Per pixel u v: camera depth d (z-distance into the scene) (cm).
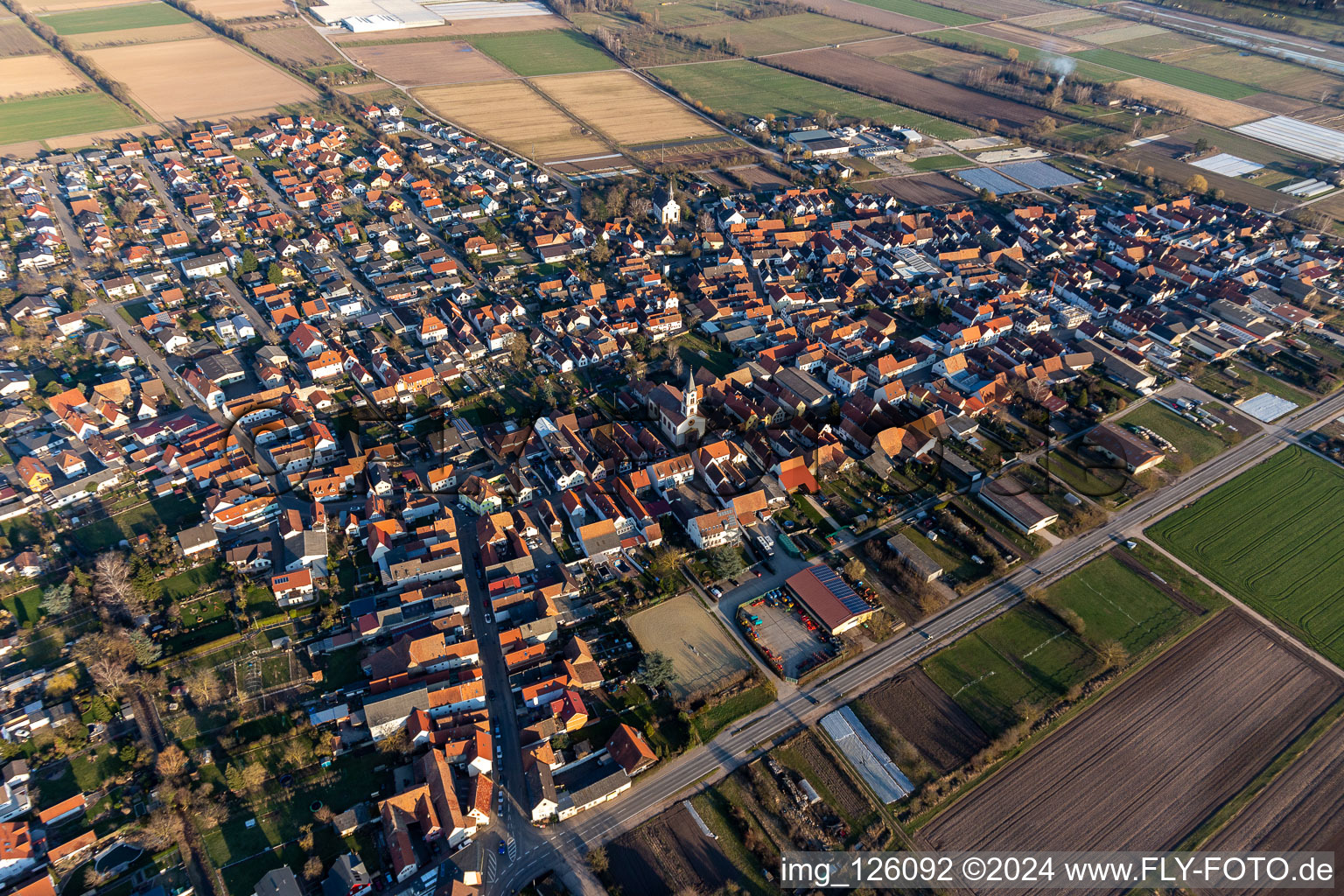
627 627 14500
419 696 12600
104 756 12219
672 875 10844
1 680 13162
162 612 14438
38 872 10681
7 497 16525
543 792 11394
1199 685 13538
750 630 14388
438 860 10931
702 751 12488
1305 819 11569
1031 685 13512
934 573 15512
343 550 15700
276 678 13388
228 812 11450
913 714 13038
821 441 18488
